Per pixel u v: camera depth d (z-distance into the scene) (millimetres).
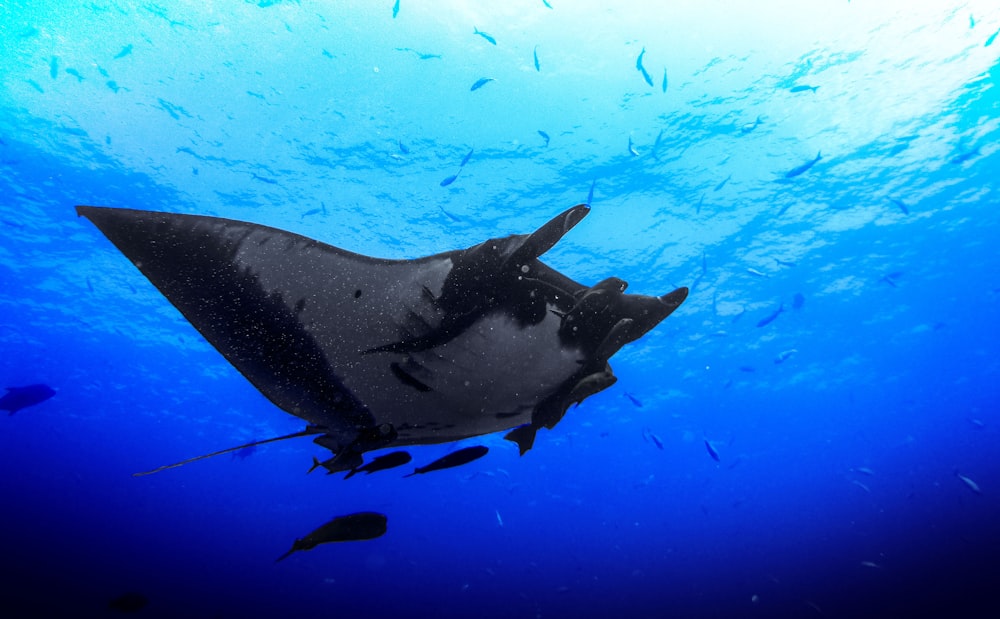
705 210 13312
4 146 11727
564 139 11914
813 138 12141
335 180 12102
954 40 10586
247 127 11250
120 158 11906
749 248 14383
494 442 20016
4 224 13500
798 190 13133
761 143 12172
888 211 13945
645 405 19812
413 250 13422
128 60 10180
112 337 16891
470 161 12047
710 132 11945
